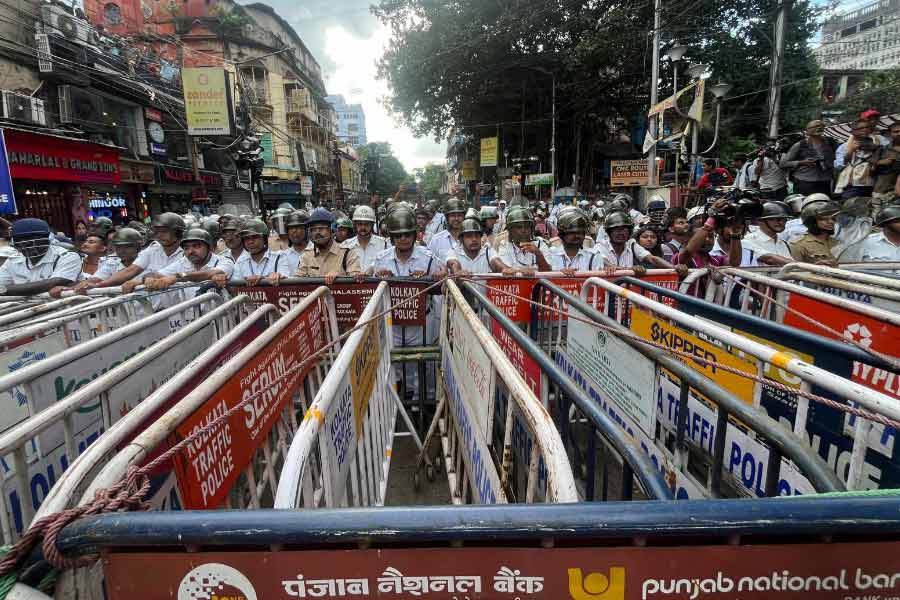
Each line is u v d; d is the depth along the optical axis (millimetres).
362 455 2531
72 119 15078
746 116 24203
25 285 5059
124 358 3295
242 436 2166
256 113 34812
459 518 863
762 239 5457
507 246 5672
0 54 12805
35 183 13773
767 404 2605
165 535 871
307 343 3549
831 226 4934
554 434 1414
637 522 845
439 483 3785
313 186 46781
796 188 7840
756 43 22656
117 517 894
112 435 1562
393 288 4641
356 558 887
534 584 887
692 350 3092
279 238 8039
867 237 5305
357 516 871
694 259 5008
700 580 874
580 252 5590
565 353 4094
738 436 2369
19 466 1882
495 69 27906
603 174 35438
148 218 19891
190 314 4539
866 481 2088
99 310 3914
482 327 2469
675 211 5941
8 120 12562
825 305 3330
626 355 2691
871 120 6680
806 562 864
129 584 913
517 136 34812
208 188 25234
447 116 32281
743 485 2340
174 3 34062
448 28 26312
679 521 840
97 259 6184
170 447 1569
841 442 2186
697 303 3332
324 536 862
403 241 5121
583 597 891
